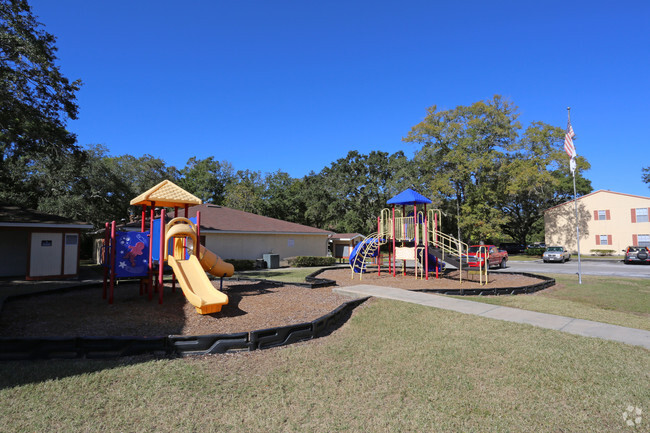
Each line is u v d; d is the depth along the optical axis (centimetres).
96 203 3133
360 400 410
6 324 665
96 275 1839
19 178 2766
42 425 343
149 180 3862
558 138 3884
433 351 569
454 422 363
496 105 3866
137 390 423
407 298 966
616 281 1570
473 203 3856
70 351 520
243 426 353
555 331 673
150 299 899
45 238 1633
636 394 421
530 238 7575
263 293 1044
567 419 369
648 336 649
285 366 512
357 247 1535
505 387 442
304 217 5288
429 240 1566
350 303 861
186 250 962
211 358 541
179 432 339
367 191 4553
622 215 3888
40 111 1738
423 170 4269
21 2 1593
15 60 1570
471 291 1098
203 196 5047
